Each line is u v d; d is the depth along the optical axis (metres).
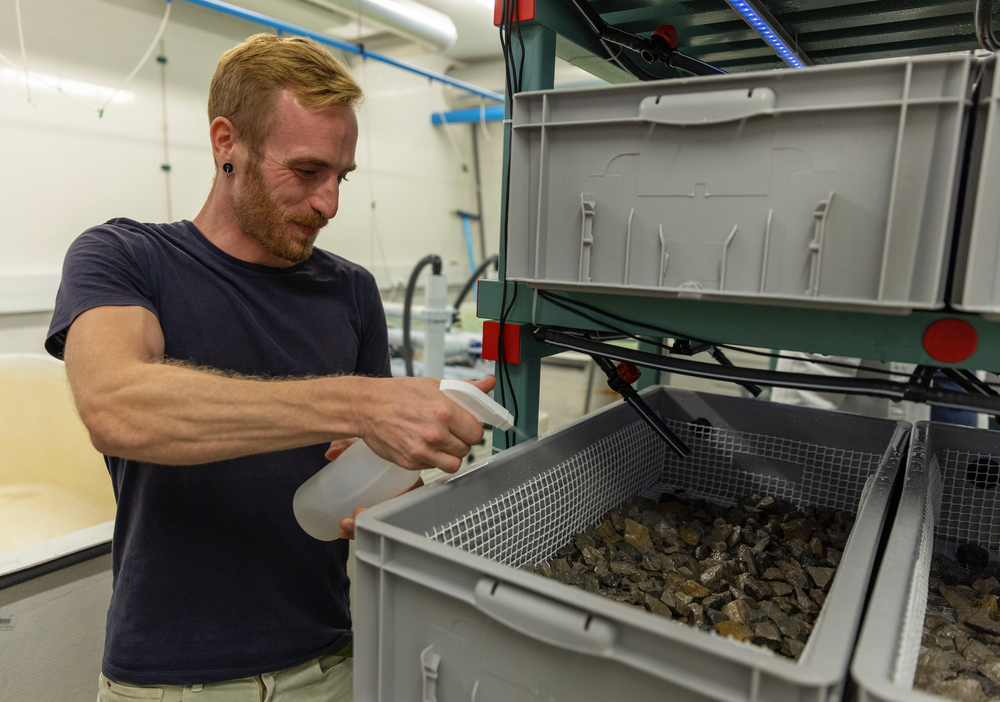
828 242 0.60
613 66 1.18
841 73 0.57
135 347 0.70
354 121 0.86
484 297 0.94
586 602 0.46
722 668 0.42
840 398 1.91
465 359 2.95
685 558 0.88
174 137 2.71
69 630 1.22
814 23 1.08
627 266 0.69
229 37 2.86
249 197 0.86
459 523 0.70
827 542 0.94
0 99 2.18
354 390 0.65
